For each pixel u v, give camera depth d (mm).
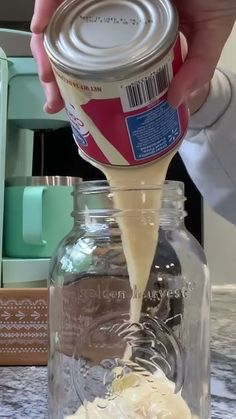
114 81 422
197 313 519
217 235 1557
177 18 449
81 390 520
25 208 819
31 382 719
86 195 498
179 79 454
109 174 483
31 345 784
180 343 519
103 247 517
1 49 833
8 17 1224
